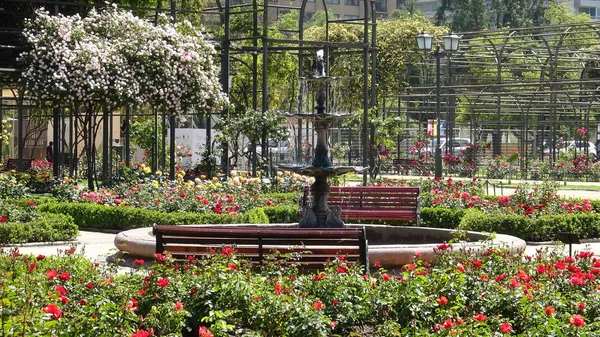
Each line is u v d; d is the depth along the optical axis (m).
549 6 67.38
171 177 21.05
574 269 7.77
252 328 6.73
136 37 20.48
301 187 19.81
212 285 7.02
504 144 49.69
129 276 7.57
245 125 21.91
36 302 6.34
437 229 12.61
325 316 6.68
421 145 36.66
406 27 39.28
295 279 7.65
